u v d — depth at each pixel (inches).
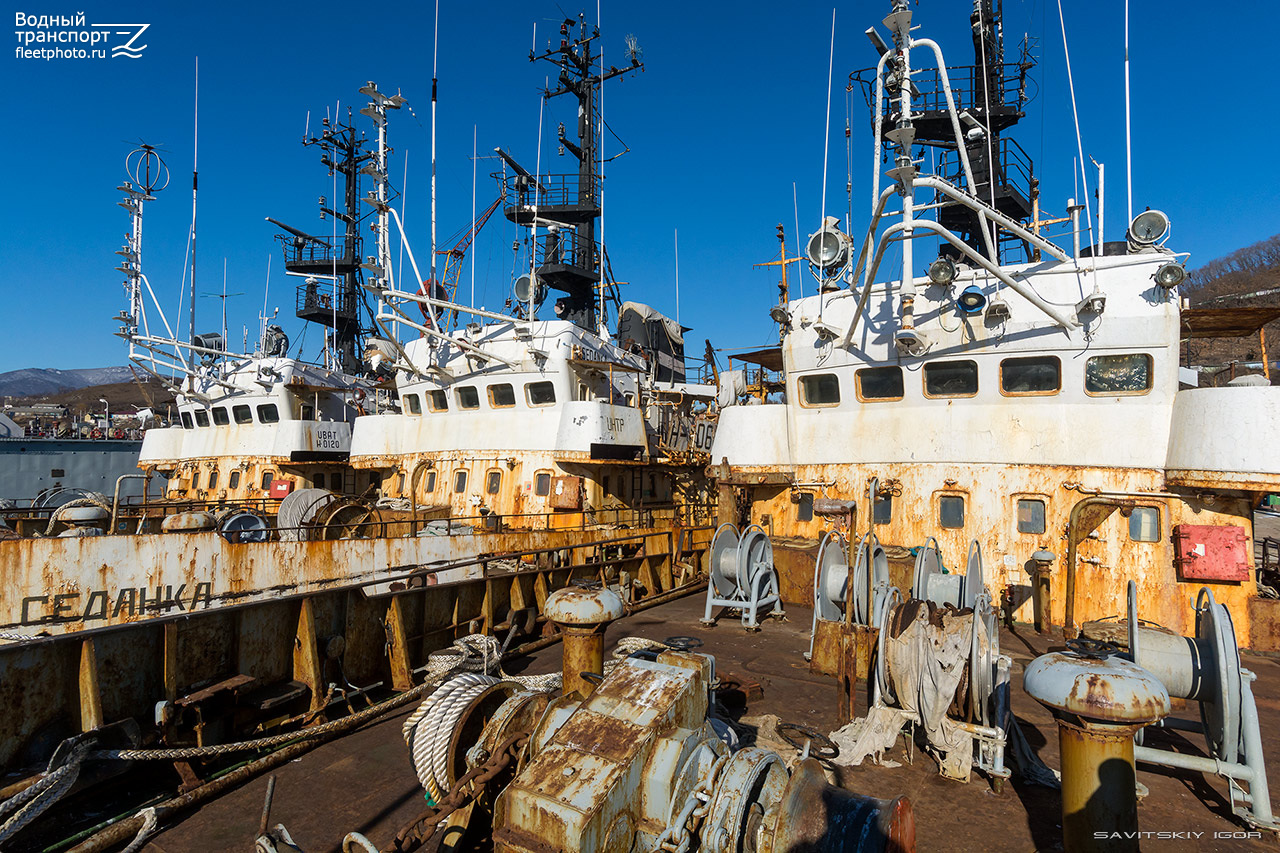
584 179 931.3
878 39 476.1
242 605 315.6
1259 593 464.8
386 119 673.6
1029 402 497.0
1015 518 488.1
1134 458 457.4
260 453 907.4
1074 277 478.6
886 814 160.2
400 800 258.5
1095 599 454.6
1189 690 244.2
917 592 332.5
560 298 956.6
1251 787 231.9
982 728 257.4
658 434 802.2
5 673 240.4
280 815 247.9
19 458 1055.0
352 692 350.6
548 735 190.1
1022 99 717.3
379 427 761.0
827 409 576.4
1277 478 391.5
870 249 491.8
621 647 364.5
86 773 246.8
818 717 321.4
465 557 522.0
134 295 897.5
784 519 586.9
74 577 339.3
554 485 638.5
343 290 1211.9
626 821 156.7
